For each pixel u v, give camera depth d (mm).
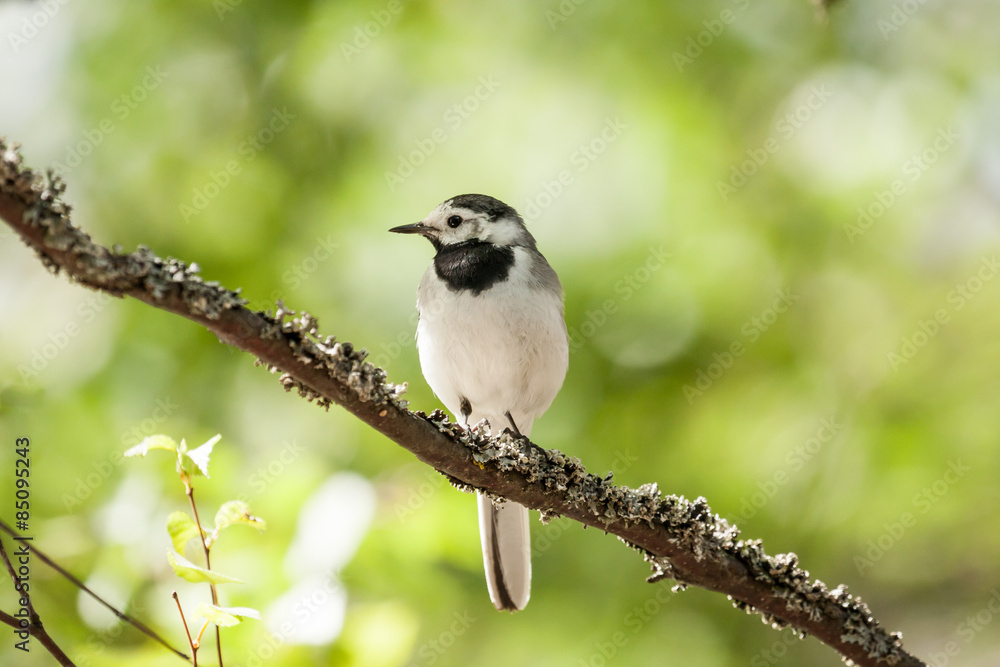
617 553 11875
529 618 11625
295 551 7703
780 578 6148
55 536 8273
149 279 4188
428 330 8695
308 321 4840
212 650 6855
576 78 12469
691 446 12469
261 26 12445
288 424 11852
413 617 7457
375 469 11188
